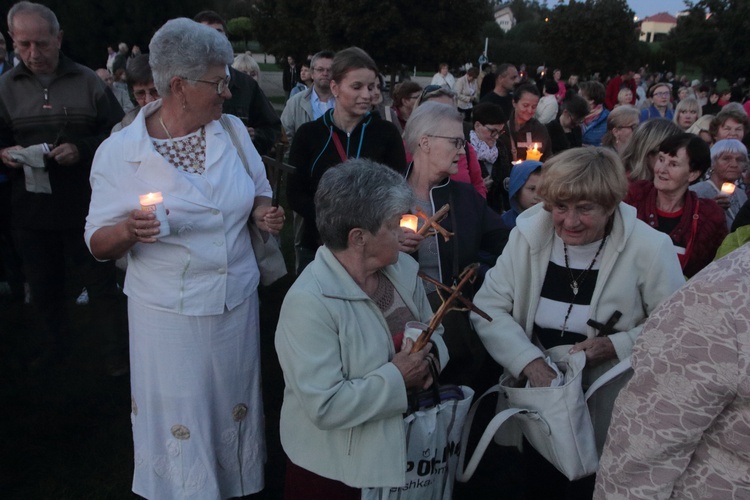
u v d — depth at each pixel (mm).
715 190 4230
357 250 2088
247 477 2725
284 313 2064
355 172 2061
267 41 27125
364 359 2049
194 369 2473
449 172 2984
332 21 19250
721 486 1397
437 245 2930
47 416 3703
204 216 2404
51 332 4227
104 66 27094
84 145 3773
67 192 3941
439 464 2178
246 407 2670
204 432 2531
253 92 4645
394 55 19250
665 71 36094
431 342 2209
